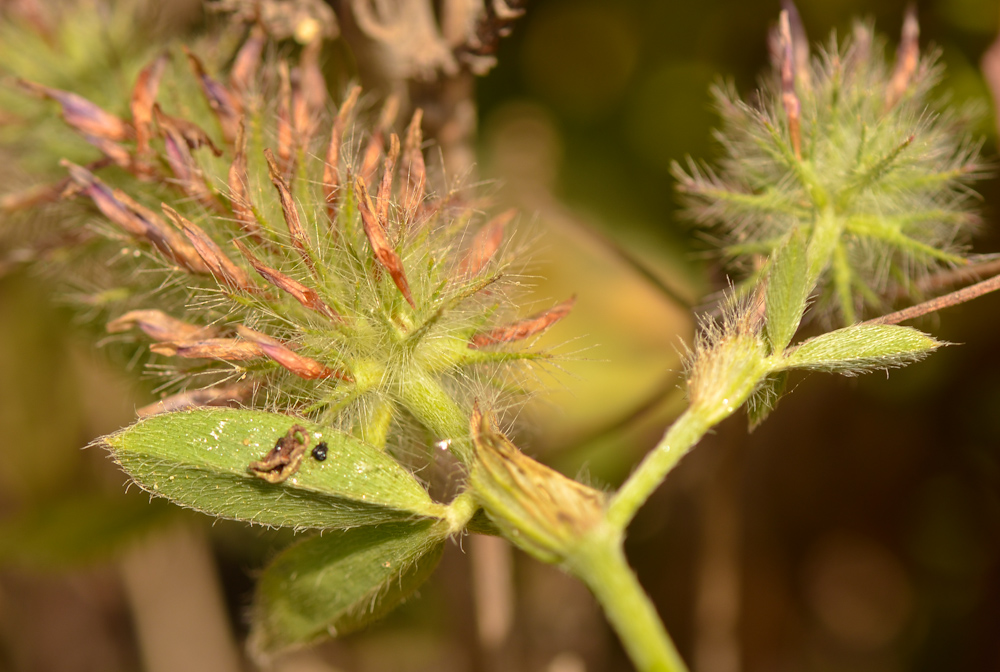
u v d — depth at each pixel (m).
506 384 0.13
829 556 0.20
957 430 0.19
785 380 0.12
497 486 0.12
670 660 0.11
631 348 0.17
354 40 0.14
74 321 0.15
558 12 0.20
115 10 0.15
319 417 0.12
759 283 0.12
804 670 0.20
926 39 0.18
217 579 0.21
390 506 0.12
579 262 0.18
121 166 0.13
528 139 0.20
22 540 0.16
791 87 0.13
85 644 0.22
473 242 0.13
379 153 0.13
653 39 0.20
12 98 0.14
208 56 0.14
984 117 0.17
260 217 0.12
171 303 0.13
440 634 0.20
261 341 0.12
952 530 0.19
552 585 0.19
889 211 0.13
